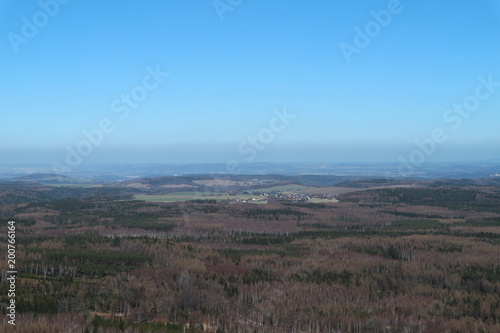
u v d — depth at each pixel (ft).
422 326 522.88
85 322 497.05
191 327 514.27
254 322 541.75
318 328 526.16
